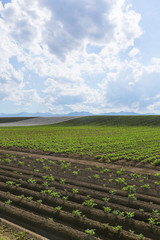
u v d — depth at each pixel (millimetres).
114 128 68688
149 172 17391
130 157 22922
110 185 14023
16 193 12688
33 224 9133
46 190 12703
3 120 116375
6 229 8445
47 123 97688
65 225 9312
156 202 11258
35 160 21781
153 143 34125
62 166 19266
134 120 87375
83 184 14086
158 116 93438
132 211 10148
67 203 11008
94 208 10453
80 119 103625
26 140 37312
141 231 8750
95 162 21516
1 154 24891
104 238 8422
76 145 32125
